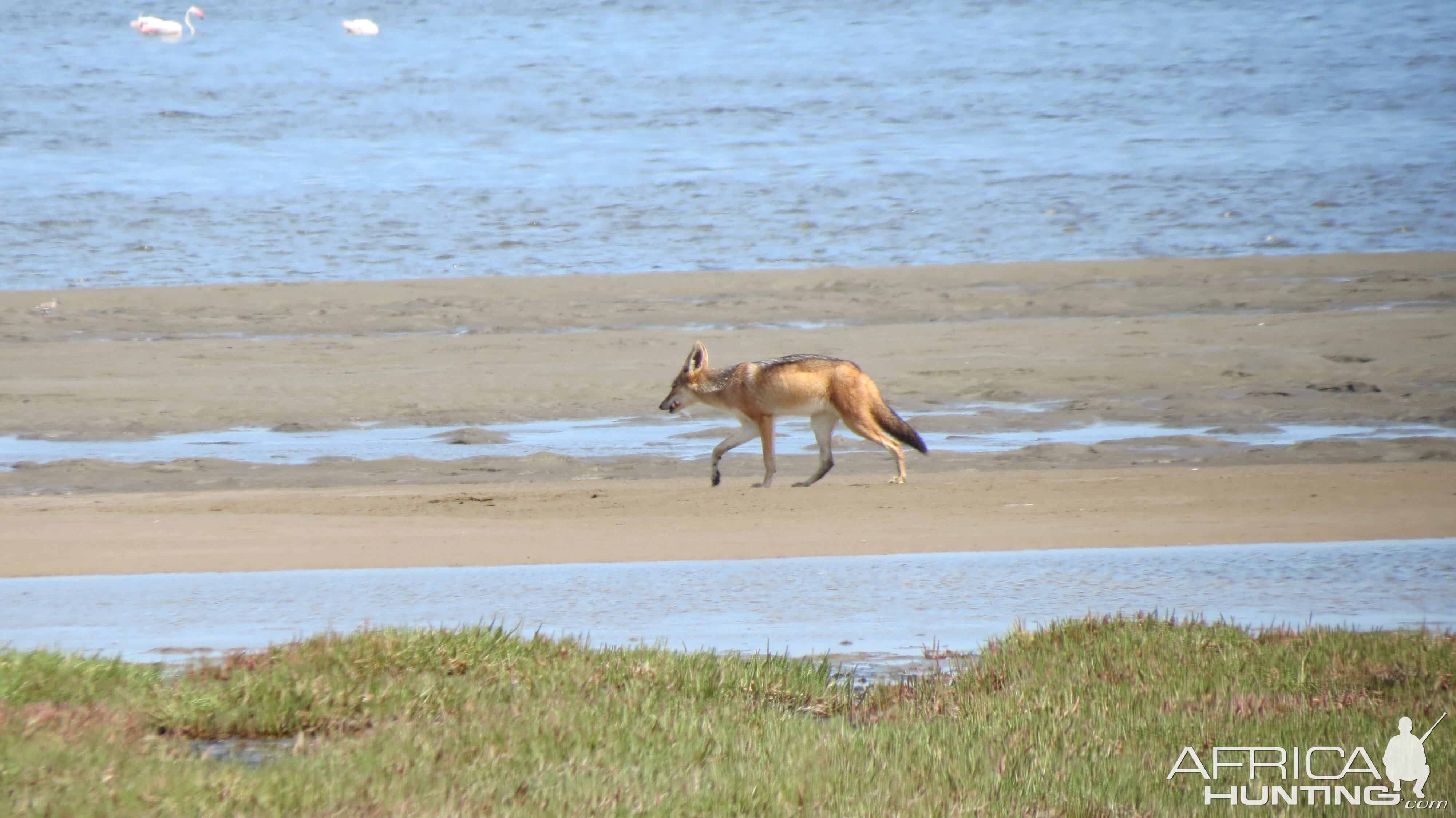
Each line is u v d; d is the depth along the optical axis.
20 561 30.92
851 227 91.69
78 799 14.88
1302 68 173.12
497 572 29.72
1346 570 28.77
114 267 81.25
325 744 17.53
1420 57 178.38
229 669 20.34
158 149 128.75
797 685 20.50
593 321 67.00
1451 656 20.70
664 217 96.06
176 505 37.53
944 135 133.75
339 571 29.92
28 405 52.00
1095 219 92.81
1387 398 49.69
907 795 15.90
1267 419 47.56
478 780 15.98
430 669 20.41
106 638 24.02
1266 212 93.56
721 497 37.88
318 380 55.62
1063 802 15.81
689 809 15.21
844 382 38.91
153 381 55.69
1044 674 20.70
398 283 75.56
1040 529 33.12
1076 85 166.25
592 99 161.00
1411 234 85.62
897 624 24.97
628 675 20.36
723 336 63.06
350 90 168.62
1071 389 52.75
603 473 42.84
